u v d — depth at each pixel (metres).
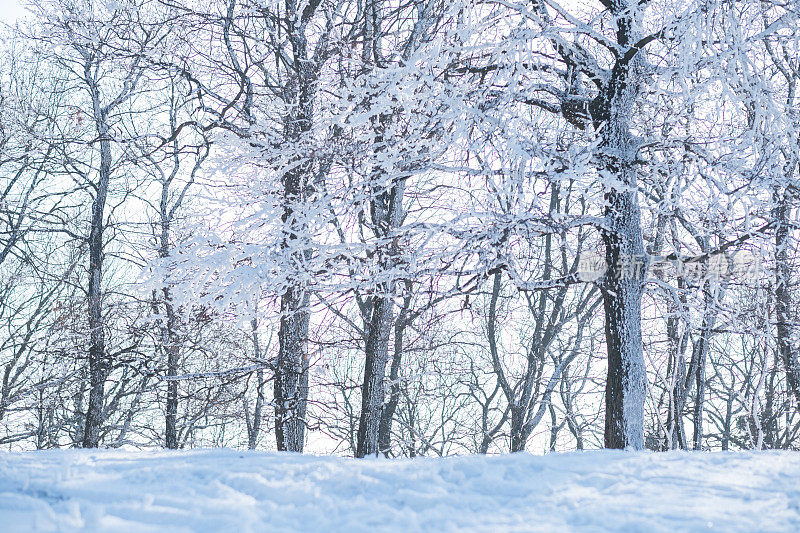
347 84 12.38
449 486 5.59
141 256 20.61
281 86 15.91
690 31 11.97
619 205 12.64
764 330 15.16
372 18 16.47
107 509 4.67
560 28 12.38
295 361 15.78
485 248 12.05
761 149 12.54
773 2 12.38
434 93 12.17
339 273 13.31
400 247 13.37
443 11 14.67
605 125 12.75
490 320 22.34
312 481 5.66
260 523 4.46
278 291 13.18
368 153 13.12
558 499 5.20
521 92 12.58
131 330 18.66
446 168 12.49
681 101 13.93
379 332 15.49
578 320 22.28
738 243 13.17
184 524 4.41
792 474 6.07
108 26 16.73
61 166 21.80
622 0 12.98
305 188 13.91
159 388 20.09
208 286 12.93
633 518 4.67
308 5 15.29
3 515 4.45
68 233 20.62
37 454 7.11
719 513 4.79
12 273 22.73
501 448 24.98
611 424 12.44
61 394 20.94
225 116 16.41
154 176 21.78
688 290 13.77
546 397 22.72
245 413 21.86
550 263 21.52
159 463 6.39
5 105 21.08
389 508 4.93
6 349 22.75
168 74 16.98
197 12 16.05
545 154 11.72
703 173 12.52
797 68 14.91
